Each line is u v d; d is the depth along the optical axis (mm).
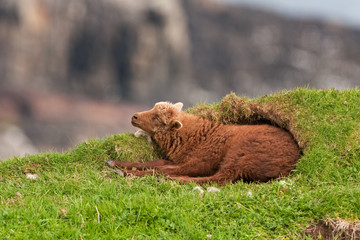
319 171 22188
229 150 24188
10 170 25578
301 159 22922
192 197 19688
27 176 24656
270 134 24344
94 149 27109
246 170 23312
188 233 17031
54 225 17156
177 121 25562
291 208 18672
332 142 23578
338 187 20234
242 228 17688
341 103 25891
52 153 27391
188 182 23125
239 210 18656
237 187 21828
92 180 22844
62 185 22406
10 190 22266
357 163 22250
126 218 17844
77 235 16609
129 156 26438
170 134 26141
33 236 16438
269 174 23125
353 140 23406
